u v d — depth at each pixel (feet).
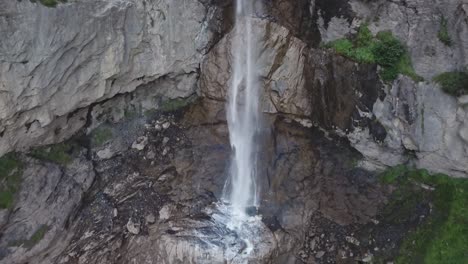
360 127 54.80
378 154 55.11
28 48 44.34
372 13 52.47
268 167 59.11
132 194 56.49
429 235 50.21
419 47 50.01
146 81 58.39
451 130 49.49
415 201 53.01
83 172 55.26
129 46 53.26
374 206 54.49
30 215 50.06
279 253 52.80
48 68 46.70
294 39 57.62
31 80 46.03
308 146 59.06
